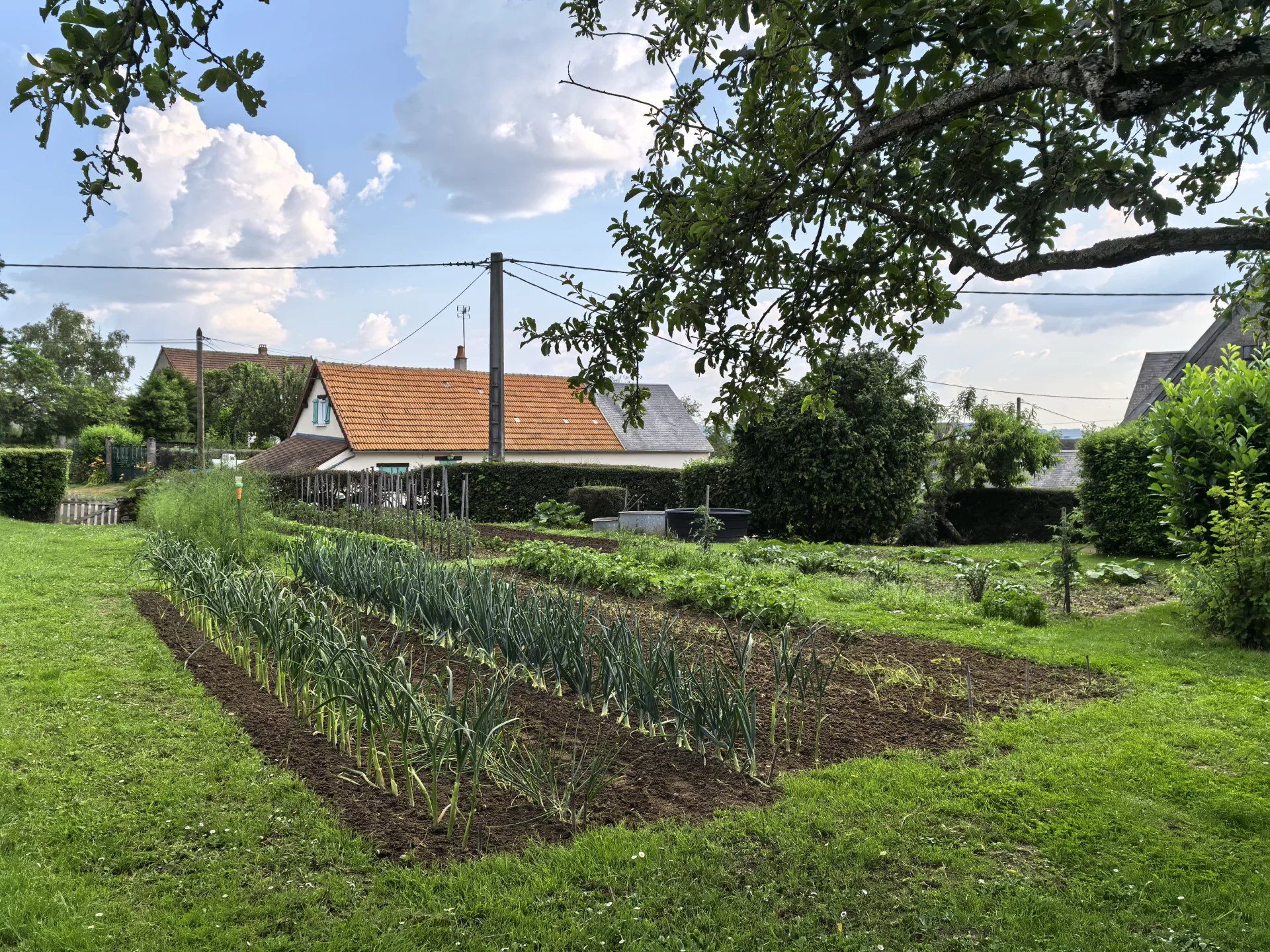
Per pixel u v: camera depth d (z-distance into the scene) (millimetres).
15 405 37562
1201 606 7523
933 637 7535
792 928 2920
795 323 4367
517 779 3803
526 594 8625
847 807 3797
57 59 2506
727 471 20188
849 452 17766
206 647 6570
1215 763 4441
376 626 7176
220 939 2775
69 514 19938
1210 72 2547
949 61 3500
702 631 7430
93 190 2762
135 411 43781
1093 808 3836
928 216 4172
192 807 3703
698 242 4055
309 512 16875
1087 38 3111
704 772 4195
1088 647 7109
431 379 29672
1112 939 2871
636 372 4422
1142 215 3336
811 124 4043
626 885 3141
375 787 3941
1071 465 29734
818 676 4703
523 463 20469
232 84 2699
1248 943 2850
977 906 3045
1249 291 5102
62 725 4730
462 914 2936
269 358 65438
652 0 4508
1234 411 8328
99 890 3049
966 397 19766
